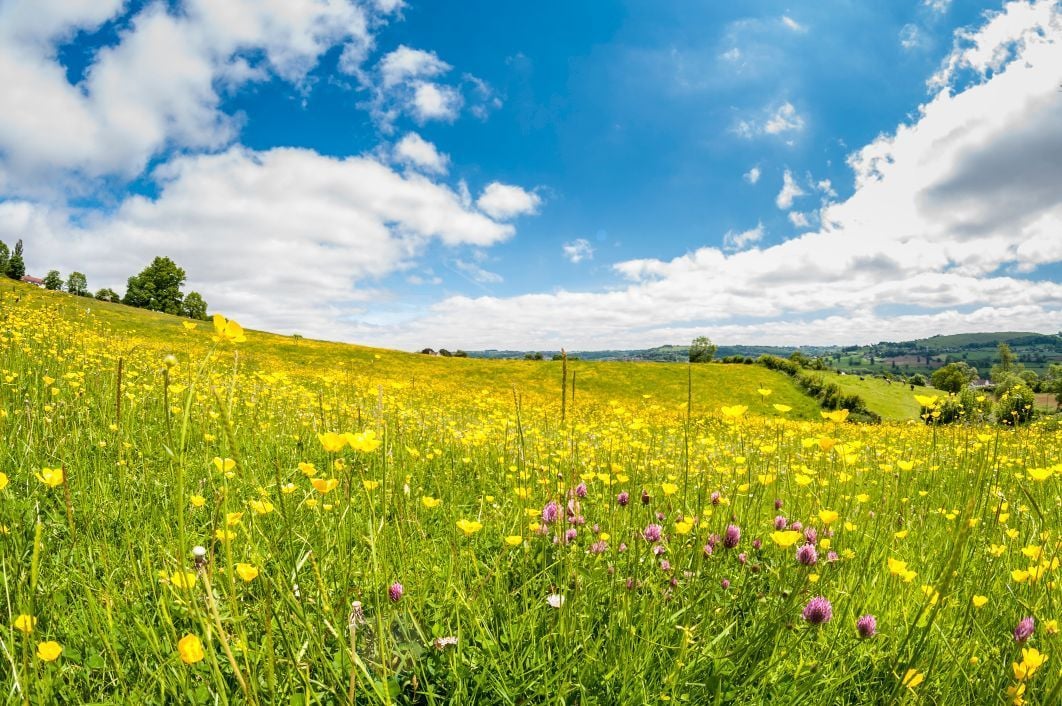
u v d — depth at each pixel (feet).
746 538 10.24
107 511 10.19
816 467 16.44
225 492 4.51
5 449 12.16
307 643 6.01
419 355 197.57
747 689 6.24
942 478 16.70
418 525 9.16
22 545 8.26
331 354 159.84
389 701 5.37
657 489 12.53
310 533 9.04
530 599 7.73
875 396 200.03
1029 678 6.56
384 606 6.92
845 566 9.15
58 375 23.72
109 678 6.16
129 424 16.34
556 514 9.20
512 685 6.30
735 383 197.77
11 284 55.98
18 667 5.60
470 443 21.26
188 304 299.38
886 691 6.41
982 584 8.66
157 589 7.15
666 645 6.68
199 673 5.97
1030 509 10.75
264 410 22.11
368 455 10.48
